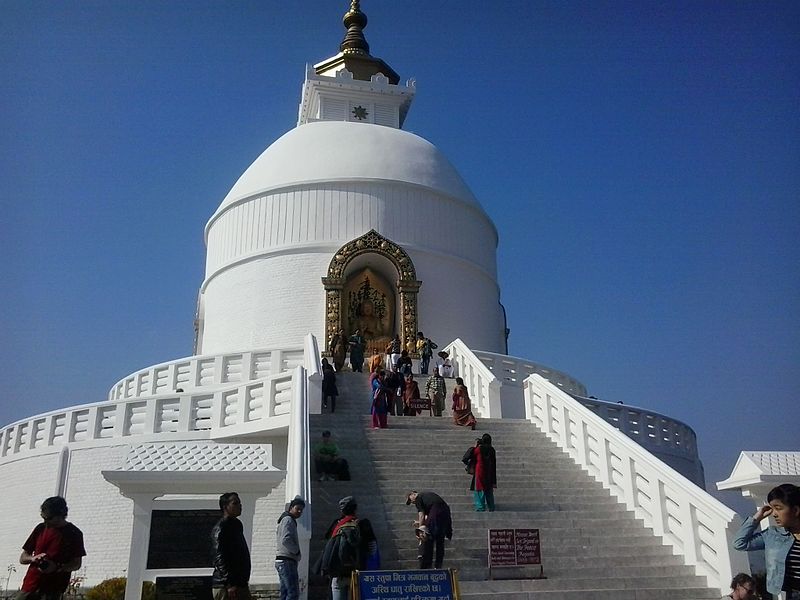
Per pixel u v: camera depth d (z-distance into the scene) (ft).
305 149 114.62
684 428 92.32
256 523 62.18
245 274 107.04
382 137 118.32
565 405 59.36
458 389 64.59
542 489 51.03
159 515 38.65
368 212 106.93
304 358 81.71
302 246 104.47
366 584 30.30
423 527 38.88
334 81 134.31
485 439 48.16
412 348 99.55
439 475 51.16
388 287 105.81
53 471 70.90
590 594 38.19
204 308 117.08
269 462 41.29
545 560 41.47
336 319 99.76
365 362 95.45
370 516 45.09
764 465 43.55
